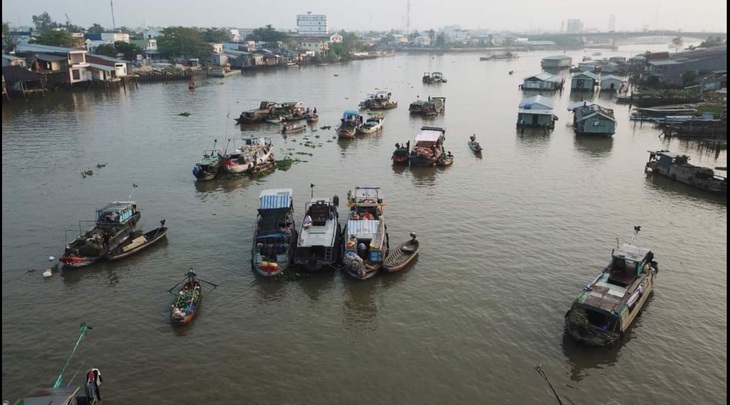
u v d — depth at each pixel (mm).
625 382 25141
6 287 32938
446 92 133875
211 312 30594
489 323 29641
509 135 79375
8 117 88188
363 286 33500
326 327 29484
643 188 53188
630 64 184750
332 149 69562
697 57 133250
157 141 72438
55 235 40625
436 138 65812
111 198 49188
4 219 43688
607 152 68562
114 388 24500
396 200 49344
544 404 23781
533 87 137000
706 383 25047
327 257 34969
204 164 54656
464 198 50031
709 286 33375
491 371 25844
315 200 40344
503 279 34250
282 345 27859
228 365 26234
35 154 64500
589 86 130625
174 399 23922
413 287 33438
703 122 75750
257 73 181750
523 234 41188
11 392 24094
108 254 36094
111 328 29016
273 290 33000
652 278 32312
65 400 20984
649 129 83125
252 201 48625
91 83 125562
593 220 44312
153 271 35156
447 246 39031
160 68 155000
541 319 29922
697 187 52156
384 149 70062
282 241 36500
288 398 24031
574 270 35312
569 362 26453
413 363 26438
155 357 26719
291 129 78812
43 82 110750
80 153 65250
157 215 45000
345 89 137500
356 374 25641
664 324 29406
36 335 28297
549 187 53562
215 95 120562
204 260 36656
